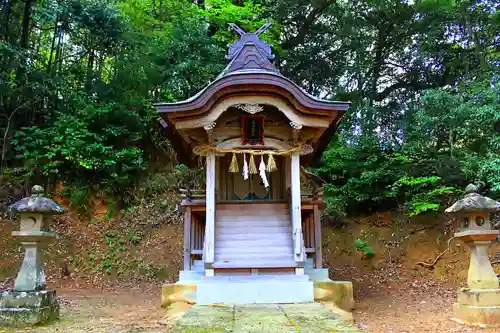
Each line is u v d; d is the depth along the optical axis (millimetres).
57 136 13812
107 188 15234
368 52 18594
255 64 9312
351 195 14719
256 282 7492
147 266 12930
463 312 6277
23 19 14992
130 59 16047
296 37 19031
